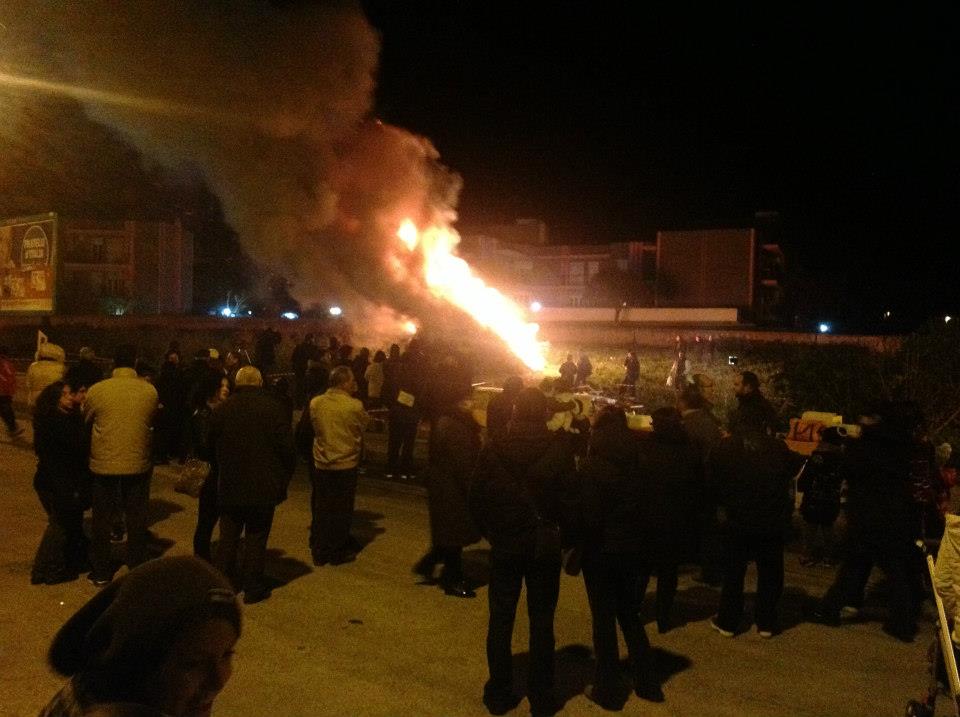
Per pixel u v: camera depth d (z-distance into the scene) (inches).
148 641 52.3
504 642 187.0
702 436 287.0
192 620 53.4
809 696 199.3
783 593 281.7
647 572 215.9
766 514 229.8
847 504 245.1
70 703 52.8
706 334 1282.0
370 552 316.8
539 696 184.9
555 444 185.5
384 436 612.4
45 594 258.7
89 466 267.0
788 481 236.1
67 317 1568.7
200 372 471.5
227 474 250.2
